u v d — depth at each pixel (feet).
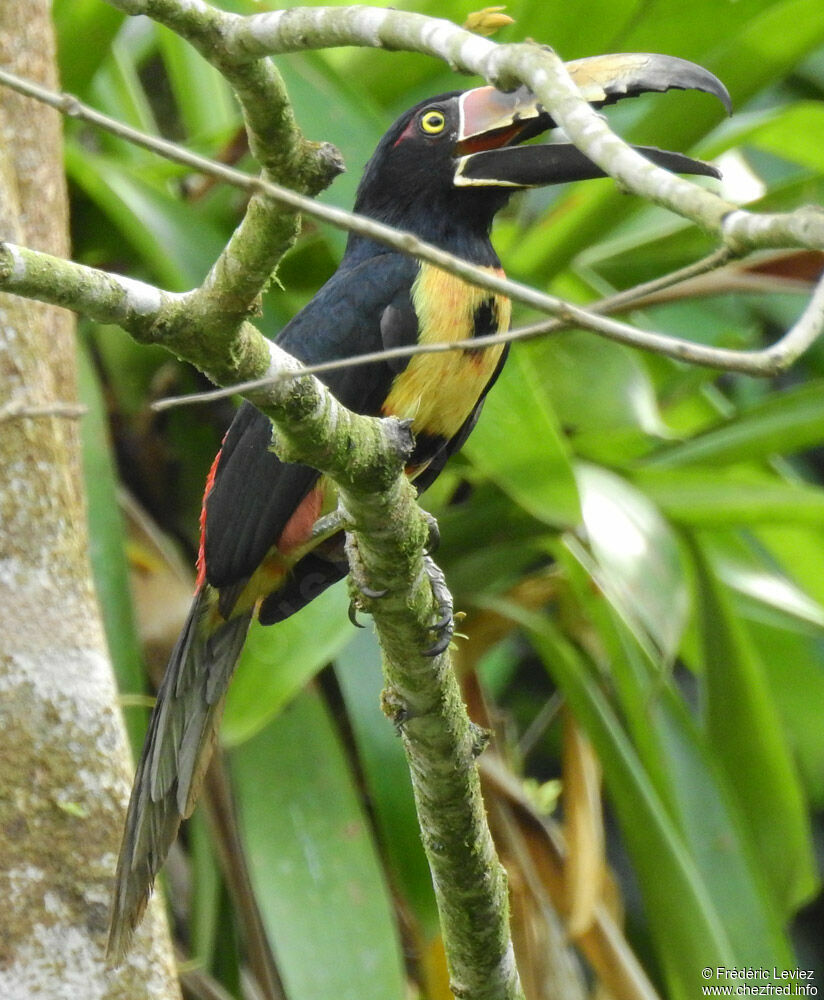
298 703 30.48
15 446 21.91
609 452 33.35
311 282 32.58
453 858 19.90
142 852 21.80
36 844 21.39
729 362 11.35
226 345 15.34
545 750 47.57
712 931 30.99
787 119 33.09
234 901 30.73
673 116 31.63
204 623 25.05
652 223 36.17
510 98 25.99
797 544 36.37
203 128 34.78
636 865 32.01
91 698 22.04
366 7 14.08
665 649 27.84
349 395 25.22
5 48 25.31
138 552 30.89
